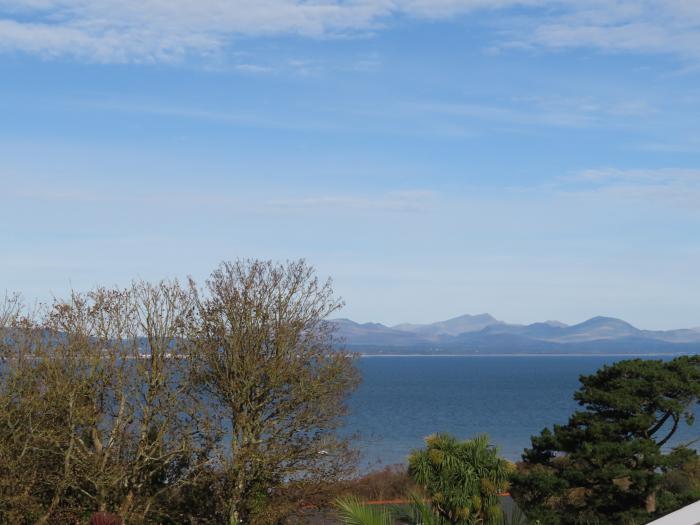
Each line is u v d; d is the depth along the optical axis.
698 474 28.66
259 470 23.00
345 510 11.15
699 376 27.11
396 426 96.19
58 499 22.05
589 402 27.69
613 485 25.47
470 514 20.81
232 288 24.19
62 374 22.39
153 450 22.84
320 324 24.14
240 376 23.50
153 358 23.45
